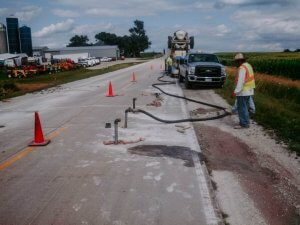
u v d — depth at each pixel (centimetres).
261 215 428
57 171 589
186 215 425
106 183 530
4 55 6359
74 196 486
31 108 1322
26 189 516
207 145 736
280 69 2783
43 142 761
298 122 939
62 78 3219
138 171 578
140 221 412
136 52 16288
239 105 889
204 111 1154
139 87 2003
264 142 759
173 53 2905
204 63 1828
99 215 429
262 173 572
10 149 736
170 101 1388
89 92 1814
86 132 868
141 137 805
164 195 482
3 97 1738
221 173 570
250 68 870
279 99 1509
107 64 7388
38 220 421
